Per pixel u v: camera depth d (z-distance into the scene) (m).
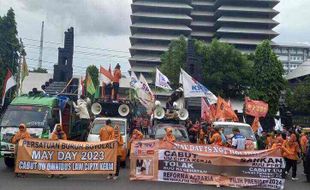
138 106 31.83
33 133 16.72
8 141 16.20
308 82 77.88
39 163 14.49
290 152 17.55
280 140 18.03
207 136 21.11
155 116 24.67
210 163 14.73
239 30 104.81
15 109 17.62
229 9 104.69
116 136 15.29
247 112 27.38
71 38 38.47
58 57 38.28
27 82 72.31
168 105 28.27
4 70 54.38
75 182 13.59
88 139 18.80
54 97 19.11
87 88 28.89
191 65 42.91
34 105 17.86
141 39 104.25
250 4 106.25
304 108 71.31
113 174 14.82
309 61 104.25
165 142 14.91
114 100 24.23
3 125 16.88
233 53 72.56
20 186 12.32
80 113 23.42
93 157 14.76
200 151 14.78
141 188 13.02
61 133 15.74
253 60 76.56
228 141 17.94
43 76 74.94
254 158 14.70
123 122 20.14
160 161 14.84
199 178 14.73
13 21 58.09
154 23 105.94
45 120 17.36
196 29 110.25
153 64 103.75
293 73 103.50
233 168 14.71
